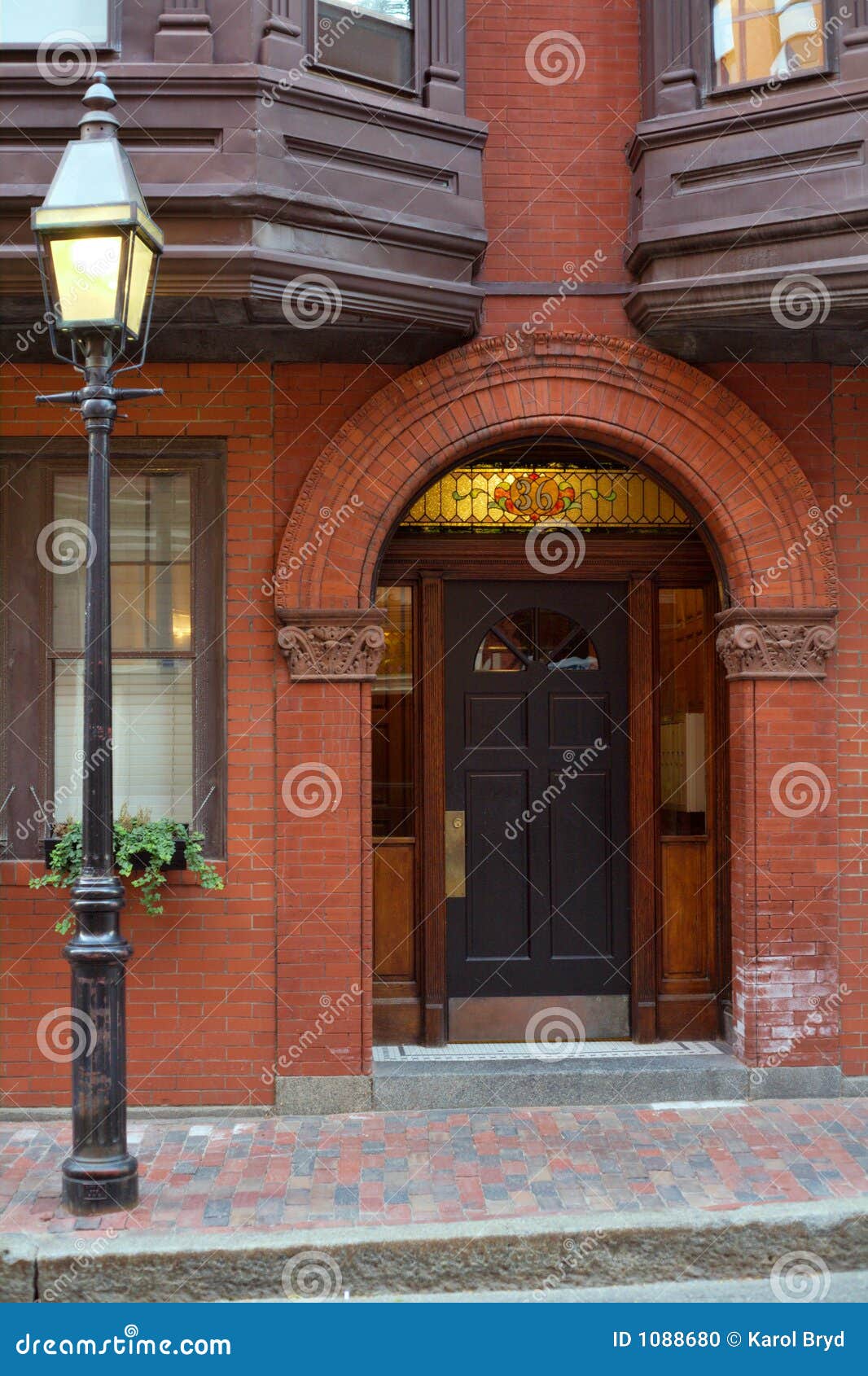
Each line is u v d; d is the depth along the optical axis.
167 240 5.36
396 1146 5.58
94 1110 4.86
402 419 6.17
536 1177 5.17
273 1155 5.49
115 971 4.90
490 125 6.39
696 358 6.35
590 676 6.89
